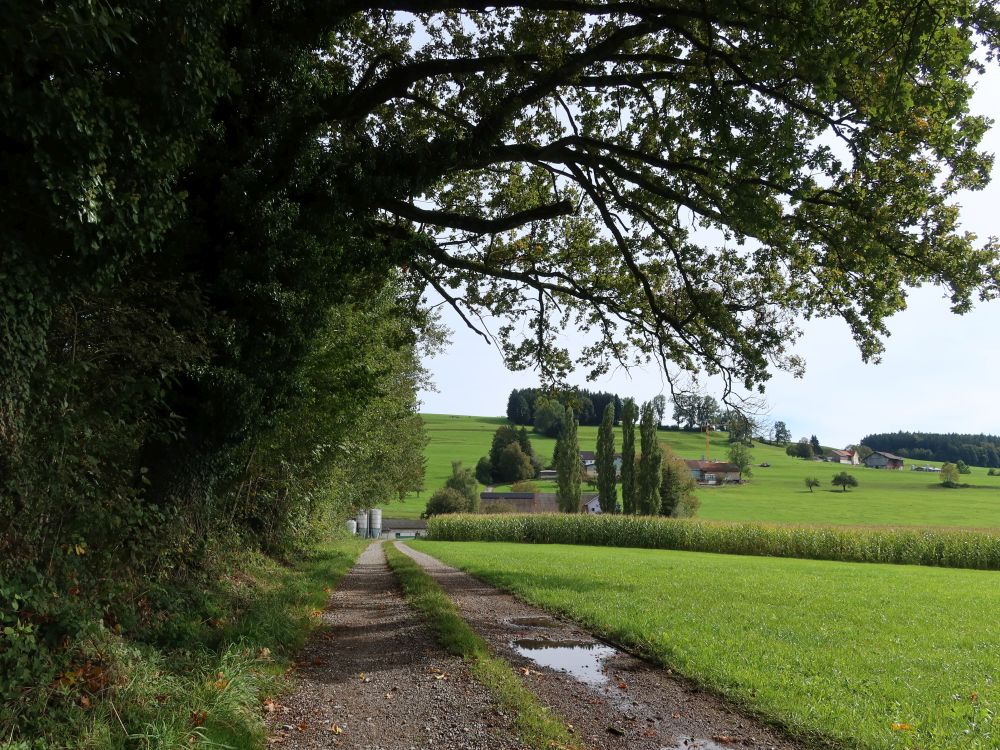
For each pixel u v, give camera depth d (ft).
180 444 28.19
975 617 39.88
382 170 32.60
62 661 14.71
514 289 53.78
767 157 32.24
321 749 14.80
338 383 44.73
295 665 22.56
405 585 46.75
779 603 42.86
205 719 14.65
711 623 32.65
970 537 104.83
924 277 38.65
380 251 34.58
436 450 426.51
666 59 39.04
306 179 29.84
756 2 30.14
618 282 53.78
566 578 54.13
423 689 19.92
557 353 55.72
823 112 35.35
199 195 27.71
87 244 17.78
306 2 29.60
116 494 21.49
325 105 33.35
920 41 28.12
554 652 26.94
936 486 365.20
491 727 16.56
